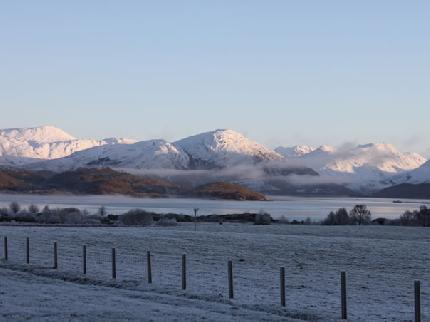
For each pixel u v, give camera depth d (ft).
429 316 92.73
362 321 87.10
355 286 123.65
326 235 291.99
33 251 175.63
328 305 100.37
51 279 119.75
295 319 84.74
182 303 94.27
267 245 201.46
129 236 228.02
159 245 197.47
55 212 440.86
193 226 383.86
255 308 94.27
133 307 85.81
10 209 539.29
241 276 133.28
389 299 109.50
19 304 85.30
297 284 123.95
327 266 153.99
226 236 236.02
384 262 162.40
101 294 99.19
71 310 80.89
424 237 286.46
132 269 140.56
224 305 94.38
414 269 150.20
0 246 187.32
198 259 163.32
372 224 476.13
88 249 183.62
